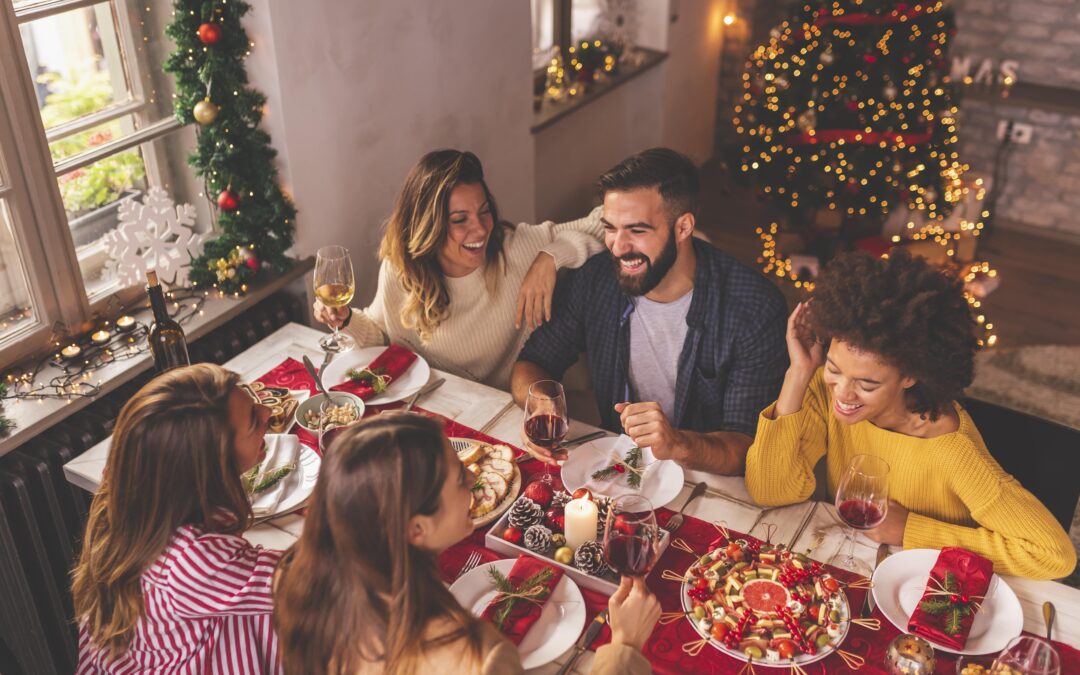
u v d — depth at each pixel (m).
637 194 1.91
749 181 4.52
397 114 3.06
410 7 2.98
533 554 1.62
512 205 3.93
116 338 2.43
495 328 2.44
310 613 1.19
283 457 1.88
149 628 1.48
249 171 2.65
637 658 1.27
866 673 1.40
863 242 4.75
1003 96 4.91
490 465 1.84
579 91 4.50
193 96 2.51
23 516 2.14
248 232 2.70
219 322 2.57
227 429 1.43
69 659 2.37
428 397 2.16
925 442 1.68
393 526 1.12
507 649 1.17
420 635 1.13
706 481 1.85
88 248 2.47
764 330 2.03
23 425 2.11
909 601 1.52
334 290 2.10
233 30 2.47
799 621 1.47
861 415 1.64
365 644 1.18
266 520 1.77
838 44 3.93
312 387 2.17
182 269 2.59
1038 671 1.23
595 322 2.21
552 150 4.56
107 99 2.44
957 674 1.36
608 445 1.91
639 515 1.41
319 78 2.70
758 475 1.75
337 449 1.14
